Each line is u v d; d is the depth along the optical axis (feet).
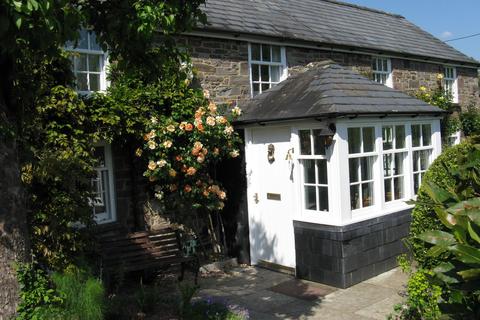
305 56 34.01
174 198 25.32
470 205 8.70
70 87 22.13
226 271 25.41
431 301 14.52
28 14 9.56
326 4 45.55
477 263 8.05
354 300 19.92
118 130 23.13
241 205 26.63
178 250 23.65
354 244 21.89
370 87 25.00
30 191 18.78
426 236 9.39
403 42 44.50
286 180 24.18
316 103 22.22
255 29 30.78
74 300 13.11
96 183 24.48
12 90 12.25
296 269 23.57
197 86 28.09
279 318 18.33
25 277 11.85
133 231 25.54
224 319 15.90
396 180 24.91
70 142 21.11
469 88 52.19
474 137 11.15
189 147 24.41
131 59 16.67
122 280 21.04
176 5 14.73
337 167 21.54
